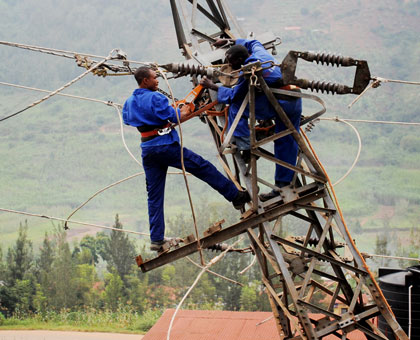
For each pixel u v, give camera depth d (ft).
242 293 155.22
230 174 29.86
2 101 608.19
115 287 165.27
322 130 449.89
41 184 449.48
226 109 28.99
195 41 32.01
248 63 26.11
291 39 579.89
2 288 165.58
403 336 26.63
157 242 27.09
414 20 581.94
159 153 25.76
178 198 378.12
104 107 571.28
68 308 166.09
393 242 313.53
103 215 395.55
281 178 27.71
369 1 613.11
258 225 28.14
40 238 340.39
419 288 35.94
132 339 144.87
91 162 483.51
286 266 26.73
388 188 382.01
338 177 397.19
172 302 163.43
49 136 527.81
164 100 25.40
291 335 29.27
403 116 462.60
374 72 517.55
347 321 26.91
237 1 644.69
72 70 643.04
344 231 27.07
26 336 147.64
